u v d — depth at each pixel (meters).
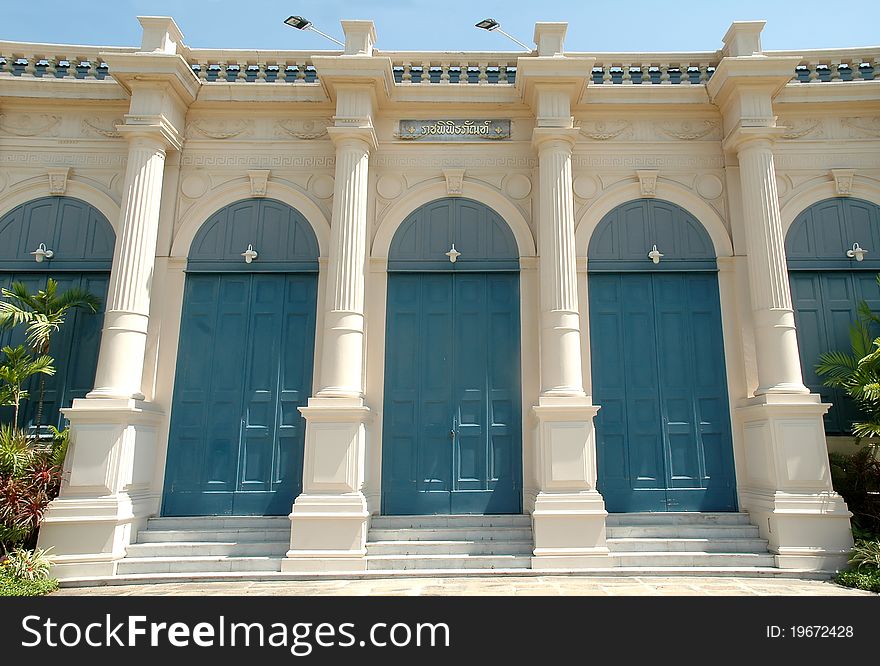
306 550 6.86
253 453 8.04
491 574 6.69
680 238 8.66
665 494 7.89
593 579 6.55
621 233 8.70
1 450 6.81
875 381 7.04
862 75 8.93
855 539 6.93
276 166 8.85
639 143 8.88
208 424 8.09
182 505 7.85
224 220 8.73
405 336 8.38
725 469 7.95
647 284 8.55
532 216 8.70
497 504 7.88
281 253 8.62
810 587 6.14
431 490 7.93
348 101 8.28
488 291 8.53
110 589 6.33
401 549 7.13
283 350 8.35
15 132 8.88
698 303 8.48
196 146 8.86
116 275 7.79
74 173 8.81
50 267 8.59
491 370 8.27
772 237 7.94
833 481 7.59
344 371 7.51
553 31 8.57
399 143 8.88
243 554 7.15
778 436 7.23
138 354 7.73
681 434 8.08
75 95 8.76
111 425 7.16
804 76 8.99
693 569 6.68
